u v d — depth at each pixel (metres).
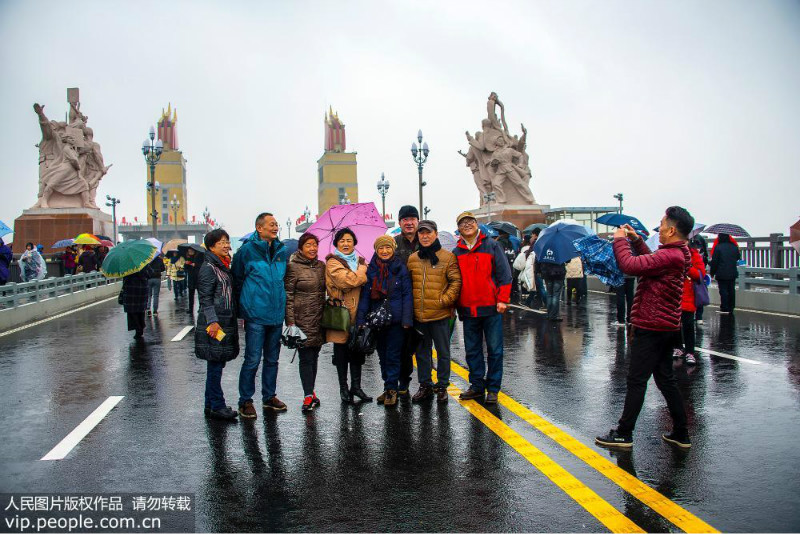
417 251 7.25
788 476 4.80
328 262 7.00
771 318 13.73
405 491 4.62
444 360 7.18
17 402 7.45
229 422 6.53
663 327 5.33
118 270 12.18
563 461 5.20
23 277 22.34
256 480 4.89
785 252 18.02
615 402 7.11
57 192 40.81
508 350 10.71
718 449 5.43
